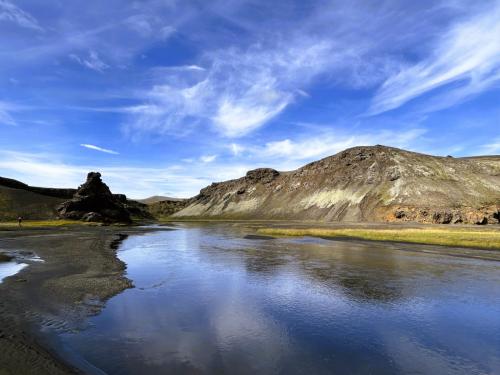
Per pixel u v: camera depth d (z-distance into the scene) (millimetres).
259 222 175250
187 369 12438
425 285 26484
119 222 124438
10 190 117688
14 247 45219
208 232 93188
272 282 27203
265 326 17312
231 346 14742
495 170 180250
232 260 38719
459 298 22828
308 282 27328
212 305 20641
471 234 67750
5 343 13141
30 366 11375
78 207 118688
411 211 142000
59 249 43562
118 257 41031
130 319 17672
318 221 173625
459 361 13773
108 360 12891
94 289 23141
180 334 15914
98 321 17203
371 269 33188
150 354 13617
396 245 55969
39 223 96938
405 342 15625
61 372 11219
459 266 35250
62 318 17203
